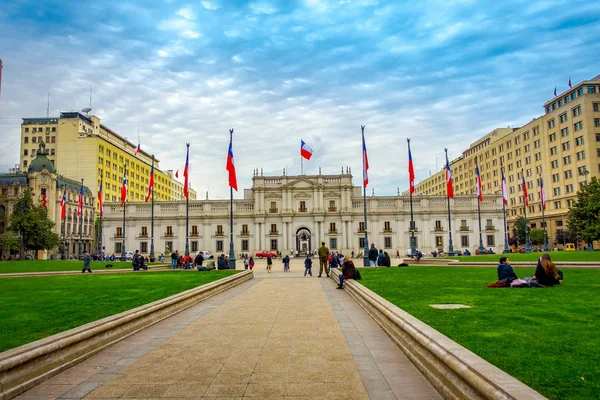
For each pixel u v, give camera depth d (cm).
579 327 916
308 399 660
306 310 1523
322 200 8469
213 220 8406
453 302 1329
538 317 1031
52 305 1474
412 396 668
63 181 9412
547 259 1666
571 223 6850
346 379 752
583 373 627
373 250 3975
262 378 761
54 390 717
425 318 1051
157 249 8256
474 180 12812
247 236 8381
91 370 824
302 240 9344
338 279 2481
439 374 687
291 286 2458
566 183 8825
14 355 715
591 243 6788
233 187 4038
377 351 937
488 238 8294
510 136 10881
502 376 530
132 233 8281
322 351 939
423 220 8344
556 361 682
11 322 1149
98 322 1000
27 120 11119
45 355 782
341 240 8362
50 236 7675
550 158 9331
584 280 1841
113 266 4459
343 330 1162
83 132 10794
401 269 3025
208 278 2673
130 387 726
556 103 9431
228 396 676
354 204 8519
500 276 1728
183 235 8312
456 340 822
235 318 1366
